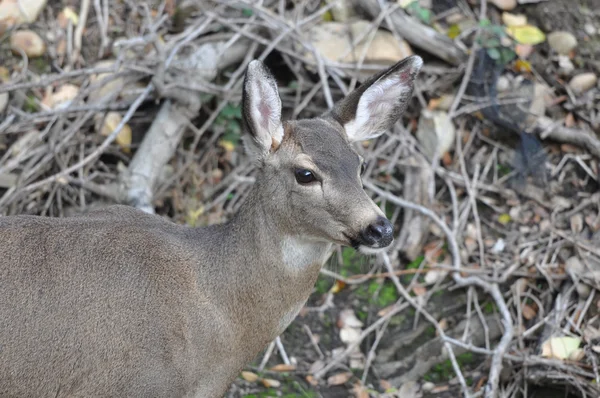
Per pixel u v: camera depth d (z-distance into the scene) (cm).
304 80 1198
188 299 747
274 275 758
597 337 966
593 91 1188
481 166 1155
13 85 1062
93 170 1112
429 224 1101
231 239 762
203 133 1162
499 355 934
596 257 1038
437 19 1245
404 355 1016
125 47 1101
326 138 736
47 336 718
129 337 728
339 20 1234
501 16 1252
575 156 1138
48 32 1190
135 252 744
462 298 1048
